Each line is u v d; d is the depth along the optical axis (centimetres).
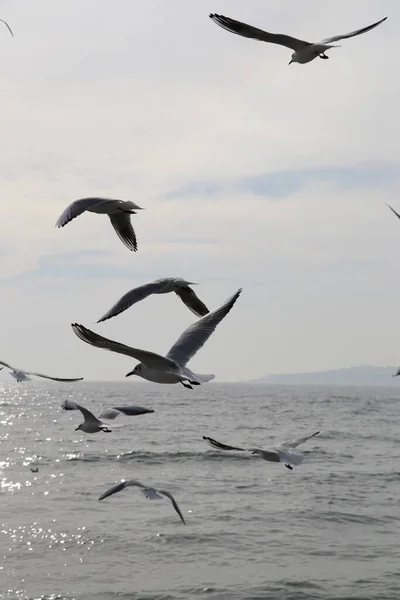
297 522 2827
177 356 1087
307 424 7738
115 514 2922
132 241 1369
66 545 2464
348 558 2383
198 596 2028
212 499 3244
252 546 2500
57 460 4462
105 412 2056
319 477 3884
